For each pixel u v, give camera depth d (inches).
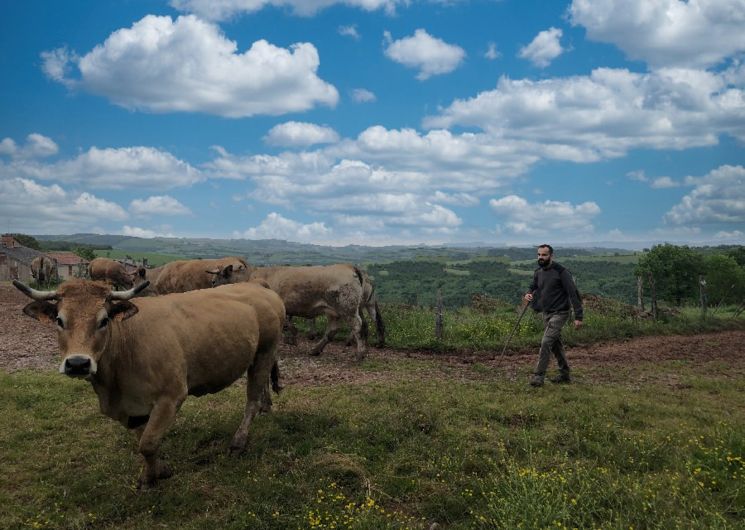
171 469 221.8
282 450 242.5
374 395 329.1
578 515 181.6
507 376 409.1
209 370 228.5
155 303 223.0
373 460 234.2
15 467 229.3
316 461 227.0
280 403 312.0
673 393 353.4
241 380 370.9
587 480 203.3
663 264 1672.0
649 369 445.4
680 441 248.7
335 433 261.0
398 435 256.2
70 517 190.9
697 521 175.5
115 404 208.4
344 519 183.6
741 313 931.3
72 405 310.7
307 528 180.5
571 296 367.2
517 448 240.5
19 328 598.9
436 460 231.8
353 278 462.3
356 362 452.4
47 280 1341.0
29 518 189.5
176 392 209.6
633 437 253.1
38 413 293.0
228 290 260.7
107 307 195.3
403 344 546.0
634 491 195.5
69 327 187.5
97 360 192.5
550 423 279.1
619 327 653.3
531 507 177.5
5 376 362.6
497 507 185.9
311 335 559.5
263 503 194.5
